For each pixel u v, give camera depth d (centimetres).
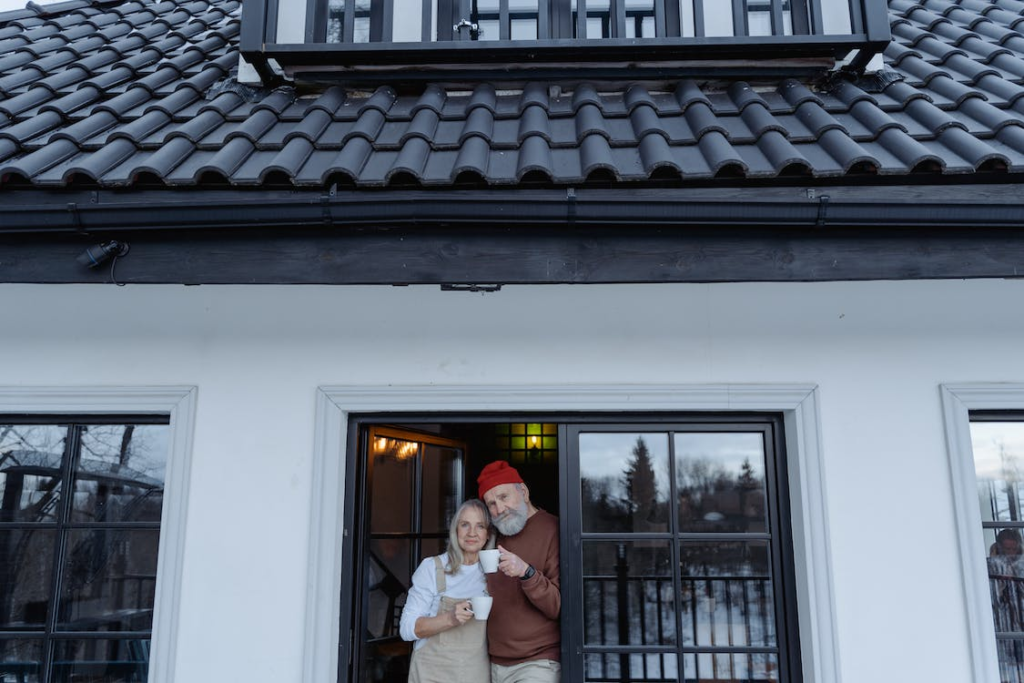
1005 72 330
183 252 261
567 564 301
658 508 304
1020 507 296
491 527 346
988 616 279
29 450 313
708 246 255
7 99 338
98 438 313
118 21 464
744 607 296
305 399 303
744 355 300
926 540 286
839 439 293
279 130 291
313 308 309
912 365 297
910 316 300
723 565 300
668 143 269
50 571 305
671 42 312
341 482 301
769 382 298
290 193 253
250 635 287
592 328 304
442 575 336
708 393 297
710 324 302
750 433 308
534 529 329
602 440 310
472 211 244
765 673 292
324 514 294
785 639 292
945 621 280
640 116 289
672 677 294
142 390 303
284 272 258
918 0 447
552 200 242
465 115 301
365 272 257
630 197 245
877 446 292
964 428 292
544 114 298
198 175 250
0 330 311
